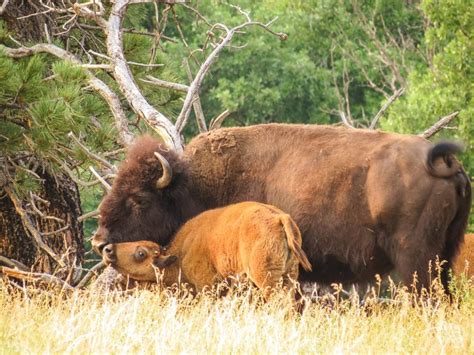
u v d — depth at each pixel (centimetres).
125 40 4978
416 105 7419
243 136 3809
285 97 10150
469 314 3166
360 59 10144
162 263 3591
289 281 3344
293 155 3697
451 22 7506
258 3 10806
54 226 4878
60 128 4225
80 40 5381
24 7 5047
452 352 2752
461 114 7050
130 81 4444
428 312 3130
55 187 4881
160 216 3797
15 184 4475
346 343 2809
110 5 5144
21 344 2673
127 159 3872
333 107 10181
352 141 3634
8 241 4906
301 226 3609
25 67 4438
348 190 3559
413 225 3478
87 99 4506
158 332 2792
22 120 4575
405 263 3481
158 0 4847
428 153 3456
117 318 2891
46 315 3103
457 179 3491
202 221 3603
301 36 10181
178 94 5253
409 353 2773
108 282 3912
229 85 10012
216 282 3525
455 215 3531
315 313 3159
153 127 4259
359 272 3597
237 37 10075
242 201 3756
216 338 2803
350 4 10181
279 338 2747
